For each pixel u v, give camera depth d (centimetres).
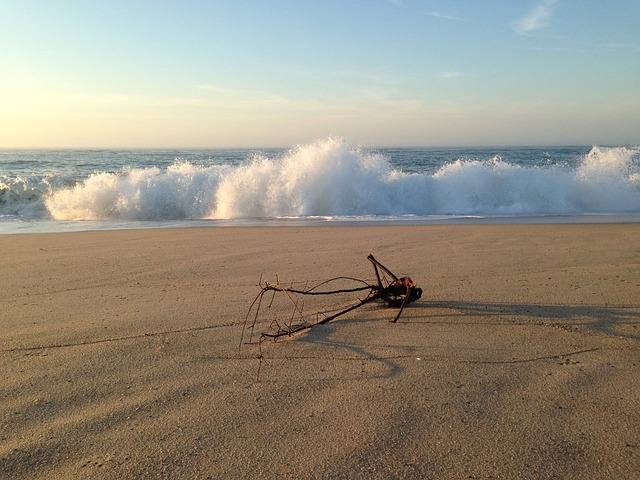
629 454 198
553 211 1173
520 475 186
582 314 367
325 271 520
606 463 193
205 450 203
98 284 484
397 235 750
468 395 248
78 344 323
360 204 1152
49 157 4569
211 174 1223
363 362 289
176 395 251
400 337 327
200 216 1130
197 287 466
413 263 548
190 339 329
